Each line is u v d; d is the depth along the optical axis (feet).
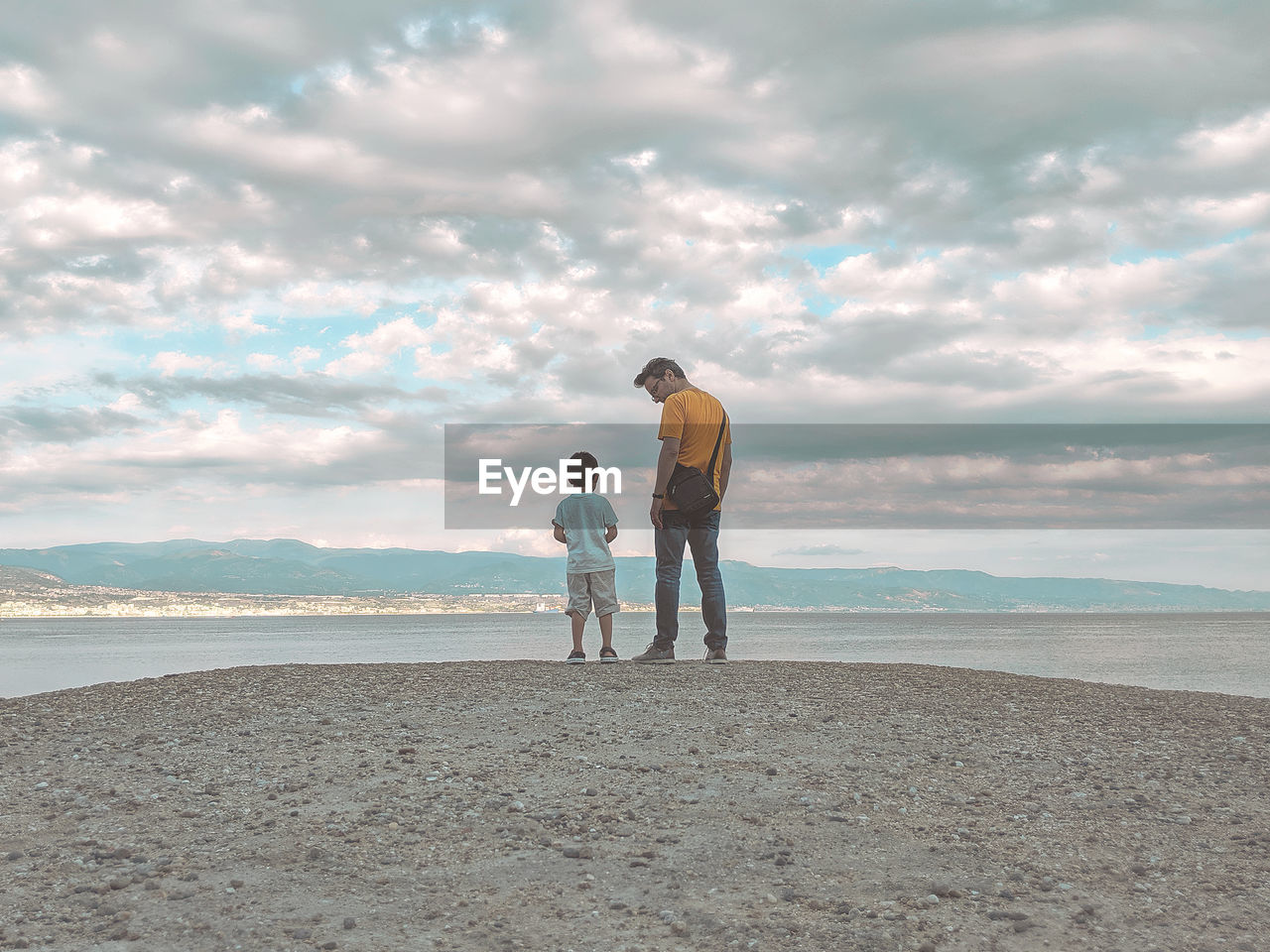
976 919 10.15
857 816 13.64
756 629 447.83
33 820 13.52
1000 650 195.42
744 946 9.43
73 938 9.61
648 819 13.51
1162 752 17.67
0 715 20.59
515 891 11.00
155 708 20.94
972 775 15.93
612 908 10.46
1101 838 12.90
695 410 27.53
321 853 12.17
